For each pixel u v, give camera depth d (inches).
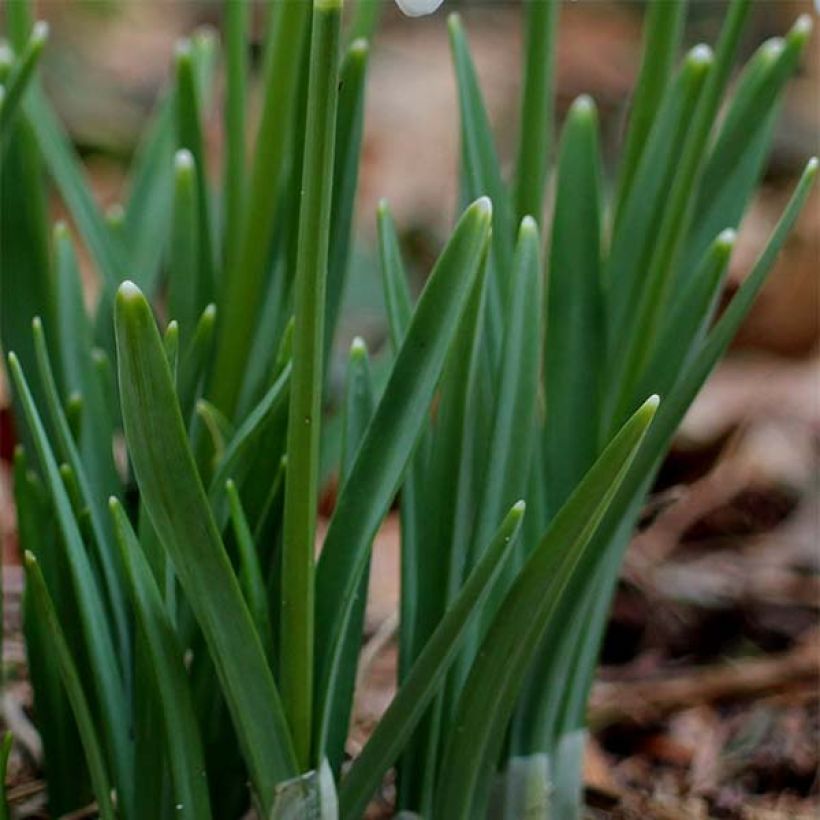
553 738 15.6
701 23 51.6
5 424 28.1
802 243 37.0
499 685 14.3
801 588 24.7
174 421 13.1
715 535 27.7
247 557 14.2
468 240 13.4
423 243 42.9
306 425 13.4
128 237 18.4
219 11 59.1
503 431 14.6
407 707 14.1
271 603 14.9
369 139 49.2
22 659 19.4
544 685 15.1
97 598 14.5
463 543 14.9
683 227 15.3
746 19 15.2
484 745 14.5
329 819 14.3
